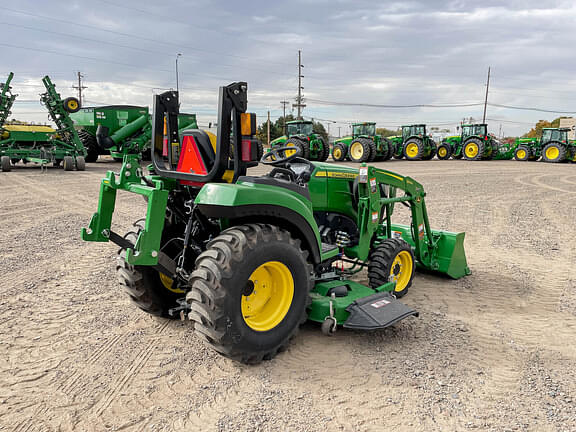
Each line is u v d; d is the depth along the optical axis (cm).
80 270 536
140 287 372
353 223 482
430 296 467
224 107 305
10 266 546
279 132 5791
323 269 418
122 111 2111
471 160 2711
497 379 302
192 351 338
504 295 471
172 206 365
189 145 332
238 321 292
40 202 1029
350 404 271
